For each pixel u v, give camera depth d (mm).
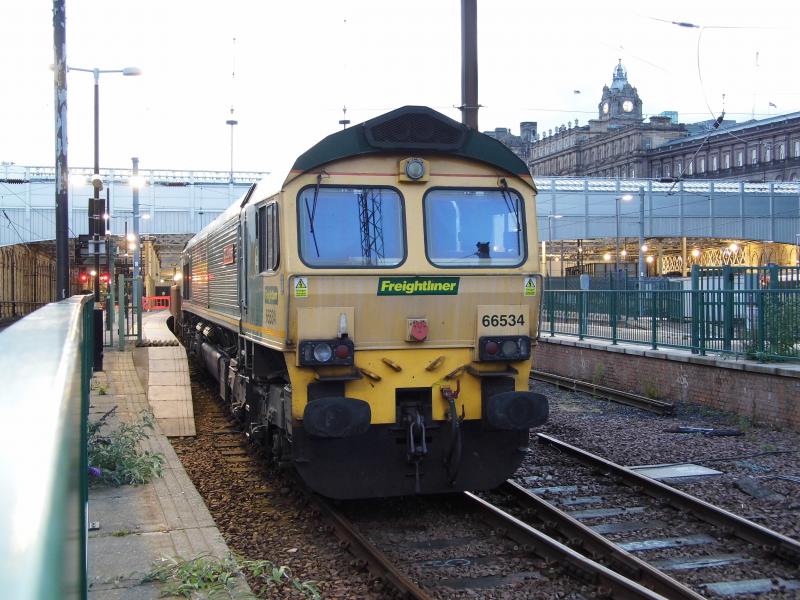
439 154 7477
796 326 12852
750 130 86500
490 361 7465
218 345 14969
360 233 7238
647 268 63844
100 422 8781
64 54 13938
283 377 8070
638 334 16938
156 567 5059
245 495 8391
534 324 7680
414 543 6789
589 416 13625
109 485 7523
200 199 41906
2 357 1360
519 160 7699
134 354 19172
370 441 7258
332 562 6227
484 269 7473
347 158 7246
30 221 39594
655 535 6957
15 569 724
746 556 6398
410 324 7230
